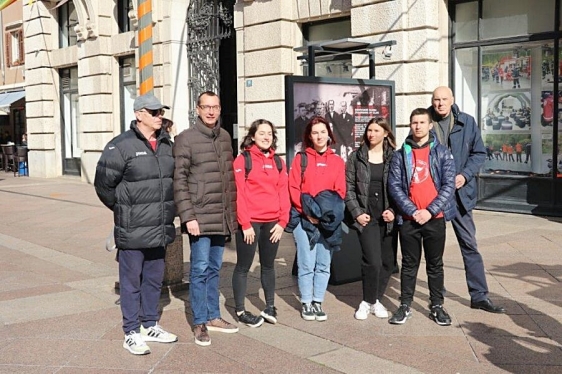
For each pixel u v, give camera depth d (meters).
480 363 4.72
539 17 11.35
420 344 5.15
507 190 11.90
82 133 20.78
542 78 11.42
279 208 5.73
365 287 5.90
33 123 23.16
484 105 12.12
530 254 8.32
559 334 5.32
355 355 4.95
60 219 12.85
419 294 6.64
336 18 13.43
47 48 22.45
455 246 8.97
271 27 13.98
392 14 11.62
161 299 6.67
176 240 6.92
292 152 7.12
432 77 11.51
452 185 5.47
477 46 12.02
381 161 5.86
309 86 7.27
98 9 19.64
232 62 15.85
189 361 4.89
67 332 5.61
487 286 6.50
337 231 5.84
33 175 23.36
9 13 25.78
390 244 5.95
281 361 4.86
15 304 6.53
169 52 16.73
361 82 7.70
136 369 4.74
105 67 19.84
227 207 5.41
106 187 5.01
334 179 5.86
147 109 5.05
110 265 8.50
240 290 5.77
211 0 16.08
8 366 4.79
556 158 11.30
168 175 5.17
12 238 10.75
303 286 5.88
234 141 15.66
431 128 5.73
